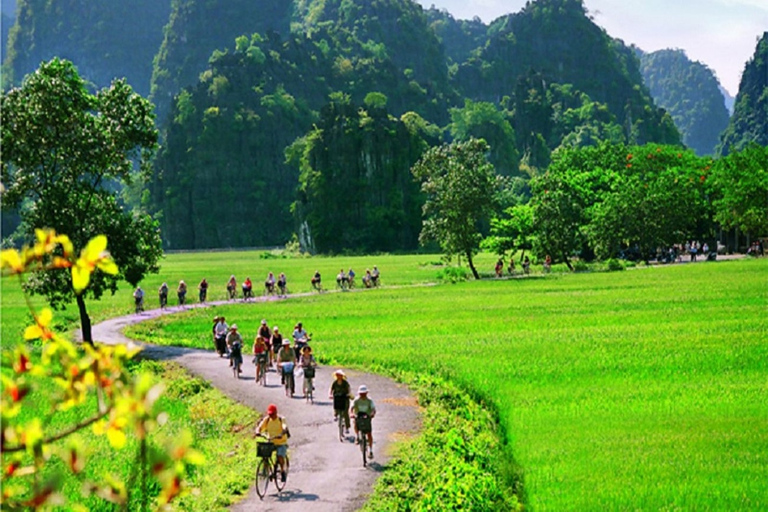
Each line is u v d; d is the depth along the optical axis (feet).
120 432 16.02
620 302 267.18
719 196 532.32
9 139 199.52
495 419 122.31
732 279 330.75
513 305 271.08
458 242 403.13
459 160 409.28
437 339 203.72
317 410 133.90
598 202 508.53
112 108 213.25
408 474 94.84
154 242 215.92
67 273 200.34
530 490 88.63
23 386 16.12
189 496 84.07
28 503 15.99
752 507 82.12
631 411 123.65
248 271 540.93
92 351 16.70
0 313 295.28
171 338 224.53
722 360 162.30
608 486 89.20
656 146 613.11
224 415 132.46
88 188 211.20
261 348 159.33
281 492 90.02
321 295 339.77
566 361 165.37
